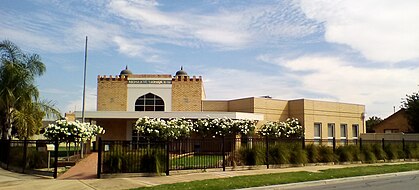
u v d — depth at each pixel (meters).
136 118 29.59
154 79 35.34
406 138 35.22
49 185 13.80
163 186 13.23
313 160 21.58
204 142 23.62
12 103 24.70
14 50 25.45
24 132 24.41
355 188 13.66
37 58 26.03
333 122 36.75
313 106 35.25
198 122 28.47
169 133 24.02
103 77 35.19
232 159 19.25
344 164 22.42
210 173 17.14
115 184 14.02
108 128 31.19
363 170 18.59
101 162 15.87
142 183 14.28
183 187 12.99
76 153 24.50
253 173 17.23
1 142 21.72
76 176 16.06
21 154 18.22
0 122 24.36
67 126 19.31
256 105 34.12
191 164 18.58
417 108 38.50
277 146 20.38
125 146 16.23
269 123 31.84
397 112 43.78
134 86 35.25
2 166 20.28
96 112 29.17
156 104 35.19
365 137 38.41
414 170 19.53
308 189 13.52
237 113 30.03
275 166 19.80
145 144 16.53
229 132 28.38
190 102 35.28
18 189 13.00
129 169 16.08
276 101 35.53
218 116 29.78
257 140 20.67
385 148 25.56
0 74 24.58
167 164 16.61
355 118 38.91
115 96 35.09
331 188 13.71
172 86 35.38
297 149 20.98
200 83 35.47
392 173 18.20
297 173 17.00
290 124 32.66
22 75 24.88
